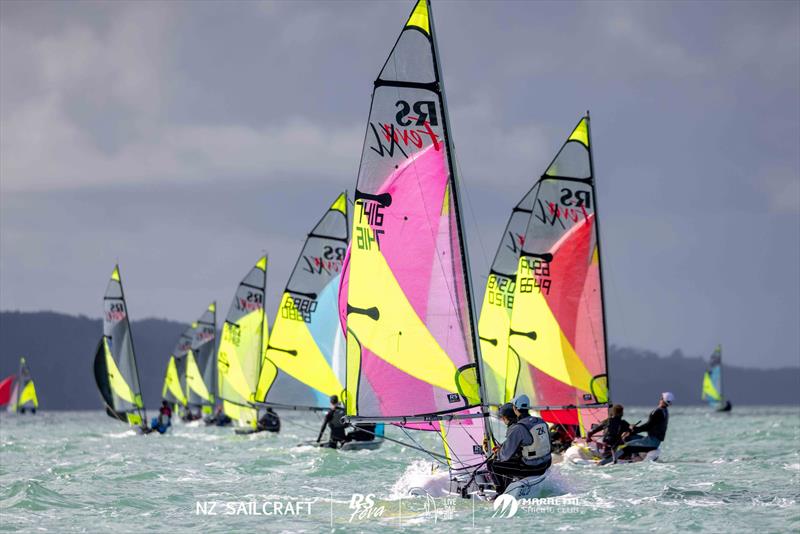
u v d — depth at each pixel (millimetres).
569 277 101500
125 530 56875
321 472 92188
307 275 137125
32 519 61062
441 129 63969
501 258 128500
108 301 189750
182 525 58625
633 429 95375
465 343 63438
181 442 153000
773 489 70750
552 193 102375
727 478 79000
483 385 63719
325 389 135875
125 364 188625
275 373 137250
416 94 64250
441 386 63531
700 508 61031
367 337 64500
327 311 136375
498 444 65500
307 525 58125
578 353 101000
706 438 162500
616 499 64875
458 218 63750
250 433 169250
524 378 102250
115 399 187125
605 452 94312
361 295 64688
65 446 142625
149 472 91750
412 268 64062
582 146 101938
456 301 63594
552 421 103438
